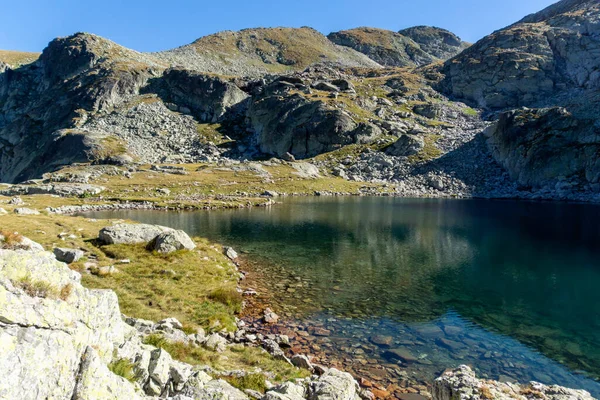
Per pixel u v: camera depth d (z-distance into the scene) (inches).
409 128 5979.3
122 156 5329.7
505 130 4672.7
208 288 1040.2
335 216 2618.1
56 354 286.2
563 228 2178.9
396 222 2377.0
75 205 2952.8
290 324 872.3
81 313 348.2
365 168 5123.0
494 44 7844.5
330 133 5880.9
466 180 4542.3
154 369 422.0
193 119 7534.5
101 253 1206.3
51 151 6112.2
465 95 7514.8
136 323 661.3
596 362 721.0
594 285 1187.9
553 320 923.4
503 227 2213.3
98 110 7377.0
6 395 239.1
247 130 7303.2
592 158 4025.6
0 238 459.5
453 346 779.4
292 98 6712.6
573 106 4825.3
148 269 1104.2
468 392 464.1
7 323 267.4
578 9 7844.5
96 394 305.4
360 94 7372.1
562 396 479.2
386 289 1141.7
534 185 4264.3
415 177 4736.7
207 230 2070.6
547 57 6948.8
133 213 2736.2
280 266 1373.0
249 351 685.3
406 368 682.2
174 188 3853.3
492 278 1259.8
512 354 750.5
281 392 456.1
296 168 5049.2
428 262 1456.7
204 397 404.8
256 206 3186.5
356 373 658.2
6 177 7406.5
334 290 1125.1
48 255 356.5
